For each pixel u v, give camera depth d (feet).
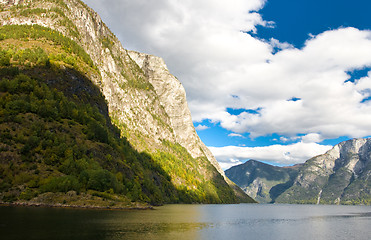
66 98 554.46
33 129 412.16
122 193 445.78
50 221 239.50
